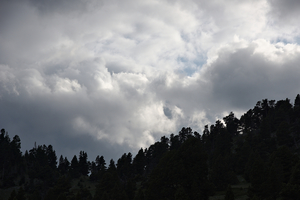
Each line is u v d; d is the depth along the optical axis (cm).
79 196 10094
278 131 13125
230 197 6656
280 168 8406
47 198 12306
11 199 9888
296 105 16362
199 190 7956
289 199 6456
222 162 11156
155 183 9031
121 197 10219
